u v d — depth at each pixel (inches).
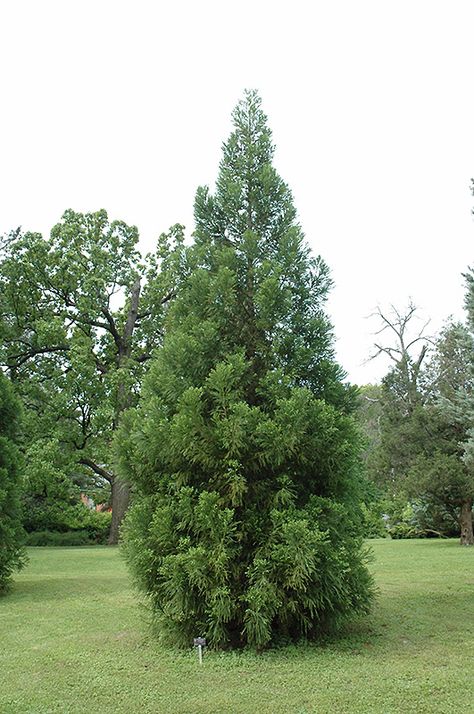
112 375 1013.2
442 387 1003.3
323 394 324.2
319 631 305.3
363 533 318.7
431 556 721.6
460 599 409.4
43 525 1211.9
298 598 283.9
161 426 305.4
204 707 211.3
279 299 326.0
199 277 339.3
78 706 213.9
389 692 221.0
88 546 1092.5
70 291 1103.6
